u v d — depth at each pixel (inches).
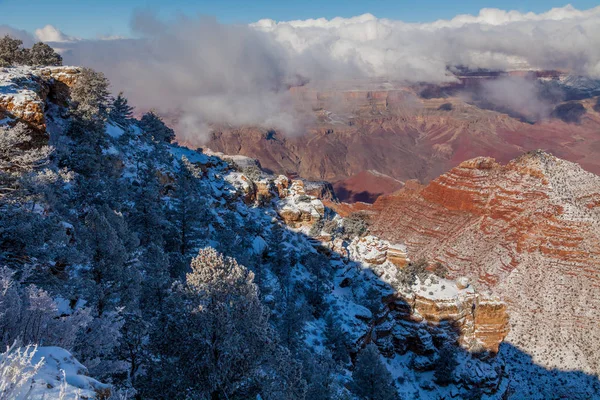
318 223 3302.2
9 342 497.7
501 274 5103.3
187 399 596.7
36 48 2773.1
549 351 3811.5
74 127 1993.1
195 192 2716.5
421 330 2704.2
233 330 617.6
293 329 1631.4
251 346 630.5
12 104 1401.3
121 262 957.8
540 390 3368.6
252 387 644.1
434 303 2736.2
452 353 2559.1
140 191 2021.4
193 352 614.9
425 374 2630.4
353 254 3176.7
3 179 861.2
